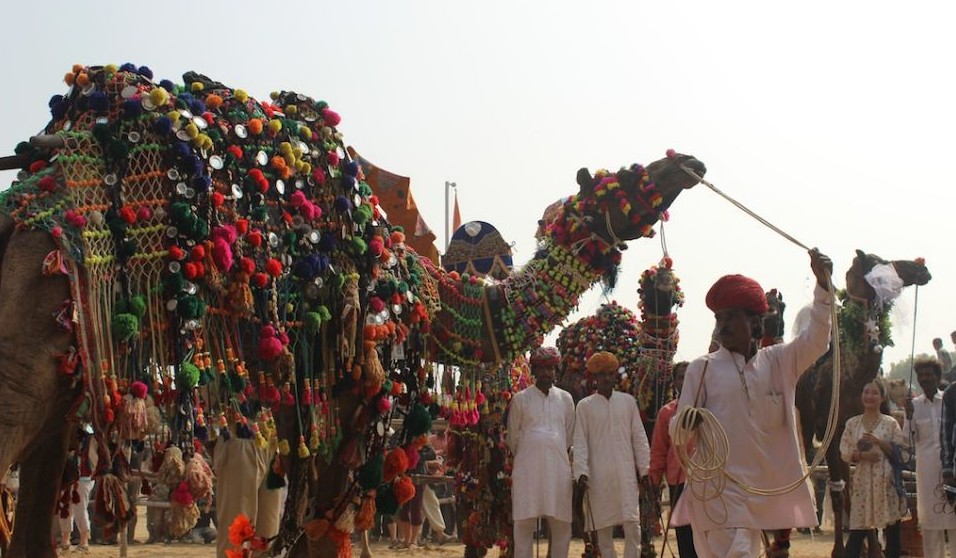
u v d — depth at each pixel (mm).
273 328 6070
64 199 5344
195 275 5594
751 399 6285
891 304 12242
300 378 6488
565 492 9742
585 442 9992
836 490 12359
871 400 11445
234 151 5961
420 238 8750
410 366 7223
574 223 7445
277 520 9227
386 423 6922
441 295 7457
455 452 10133
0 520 5859
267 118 6273
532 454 9695
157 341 5586
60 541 13125
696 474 6066
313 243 6398
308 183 6473
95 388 5270
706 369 6410
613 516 9867
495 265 9578
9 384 5047
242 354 5984
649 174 7418
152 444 5777
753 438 6254
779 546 6512
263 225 6102
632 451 10031
